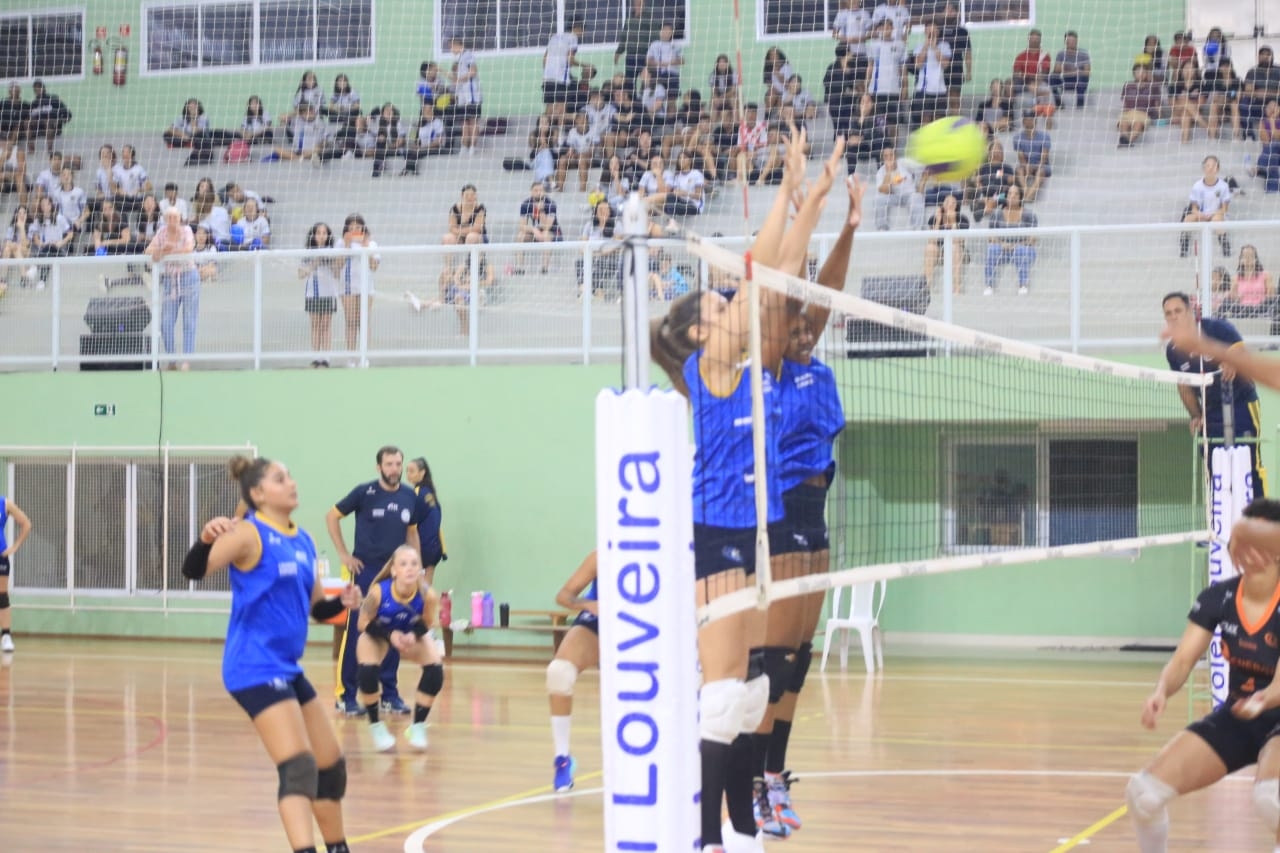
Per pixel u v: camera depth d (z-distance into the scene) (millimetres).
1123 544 7398
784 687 6172
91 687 13078
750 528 4855
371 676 9781
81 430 17156
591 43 19656
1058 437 13586
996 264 14164
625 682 3756
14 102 21453
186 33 21172
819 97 18859
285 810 5676
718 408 4883
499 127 19875
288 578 5875
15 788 8500
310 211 20203
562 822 7457
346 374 16391
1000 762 9188
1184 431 13836
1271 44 17703
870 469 10000
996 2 18328
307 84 20406
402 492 12297
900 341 14039
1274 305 13508
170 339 16812
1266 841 6945
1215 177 16594
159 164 20906
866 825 7277
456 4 20328
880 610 15305
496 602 15984
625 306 3852
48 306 17250
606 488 3781
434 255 16094
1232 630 5570
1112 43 17984
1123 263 13930
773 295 5152
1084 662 14664
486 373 16016
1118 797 8016
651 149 18859
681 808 3738
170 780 8750
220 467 16906
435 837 7102
